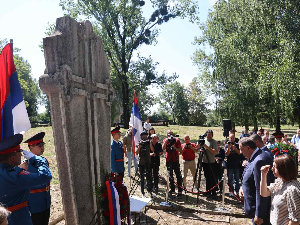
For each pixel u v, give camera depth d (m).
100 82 5.16
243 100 16.34
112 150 7.05
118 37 23.66
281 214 2.89
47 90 3.89
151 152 7.74
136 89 26.39
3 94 3.12
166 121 32.16
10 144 2.76
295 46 13.00
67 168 3.89
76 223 3.91
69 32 4.14
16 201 2.85
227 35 17.59
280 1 13.89
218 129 29.59
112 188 3.75
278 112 15.30
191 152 7.73
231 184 7.38
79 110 4.38
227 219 5.75
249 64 14.77
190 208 6.27
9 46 3.27
